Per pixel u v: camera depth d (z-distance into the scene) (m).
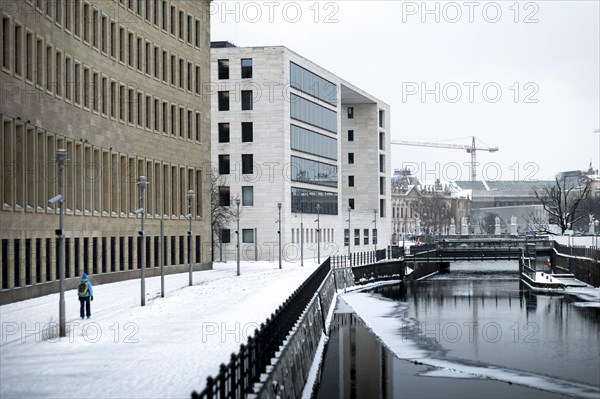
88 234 67.00
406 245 178.50
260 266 105.81
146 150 80.69
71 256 63.16
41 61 57.69
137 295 58.28
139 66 79.88
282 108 120.38
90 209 67.62
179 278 78.75
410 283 112.25
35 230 56.06
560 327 63.16
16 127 54.22
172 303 51.59
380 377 43.28
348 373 44.47
